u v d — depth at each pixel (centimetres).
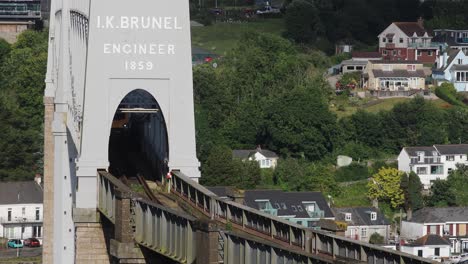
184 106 9481
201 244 7306
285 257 6906
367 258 7200
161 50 9450
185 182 9112
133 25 9412
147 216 8194
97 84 9394
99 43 9388
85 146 9412
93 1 9375
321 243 7462
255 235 8000
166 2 9438
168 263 8275
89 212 9375
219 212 8569
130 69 9425
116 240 8419
